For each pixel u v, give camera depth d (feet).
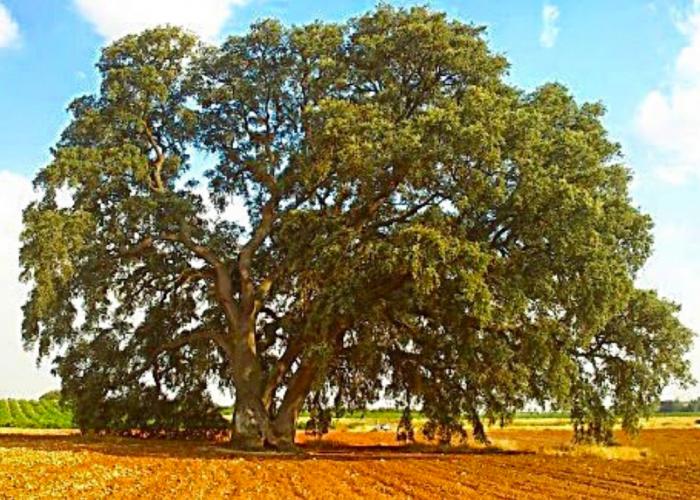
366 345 109.19
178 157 130.72
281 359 122.93
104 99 127.75
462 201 98.99
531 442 169.17
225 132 129.49
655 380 118.52
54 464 86.79
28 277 110.01
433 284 96.12
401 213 111.14
